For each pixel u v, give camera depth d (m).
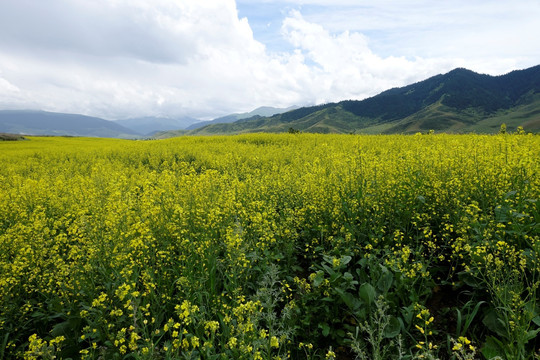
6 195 8.53
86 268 4.39
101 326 3.81
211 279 4.39
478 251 4.04
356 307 4.14
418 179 6.88
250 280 5.07
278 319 4.04
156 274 4.91
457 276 4.99
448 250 5.54
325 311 4.36
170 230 5.52
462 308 4.05
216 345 3.70
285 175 9.58
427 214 6.06
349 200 6.40
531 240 4.36
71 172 15.59
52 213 7.86
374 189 6.89
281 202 8.43
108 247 4.79
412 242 5.78
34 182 8.79
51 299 4.33
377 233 5.66
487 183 6.27
